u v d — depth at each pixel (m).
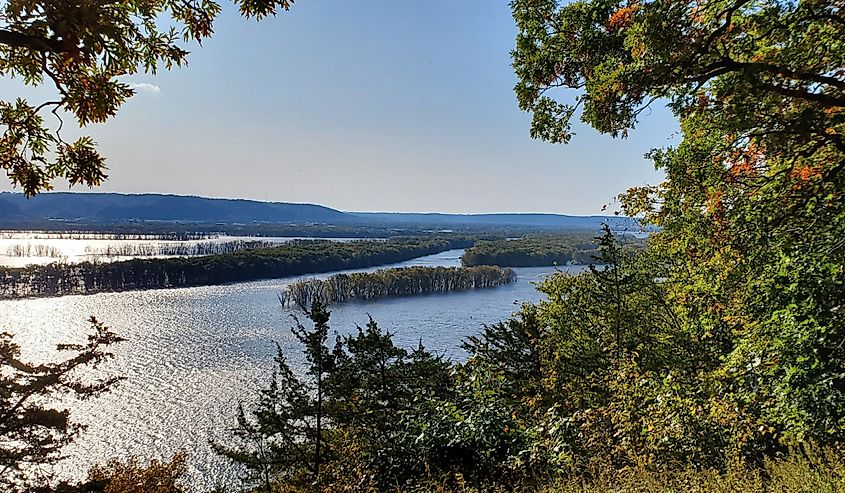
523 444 10.82
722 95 7.00
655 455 9.58
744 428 9.11
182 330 75.12
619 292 19.22
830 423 8.37
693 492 7.30
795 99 7.61
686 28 7.16
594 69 7.75
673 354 16.56
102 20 3.90
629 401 10.92
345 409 21.09
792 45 7.33
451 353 58.12
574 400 15.07
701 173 10.35
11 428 14.09
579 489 8.39
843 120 7.23
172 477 23.02
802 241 9.19
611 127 7.89
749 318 10.26
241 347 65.06
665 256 17.28
